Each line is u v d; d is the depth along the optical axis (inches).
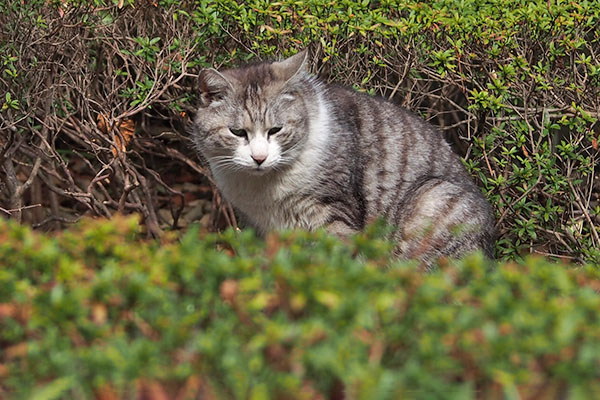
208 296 207.3
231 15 412.5
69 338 199.9
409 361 185.9
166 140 524.4
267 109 364.8
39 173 469.7
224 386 194.4
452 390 177.2
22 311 203.5
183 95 438.9
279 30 402.9
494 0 417.1
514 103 433.1
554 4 408.5
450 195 391.2
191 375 187.2
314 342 186.4
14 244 232.4
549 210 415.8
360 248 238.4
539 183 427.5
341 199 380.5
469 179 413.4
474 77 421.7
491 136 422.0
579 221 435.8
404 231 391.5
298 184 375.2
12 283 214.8
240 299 205.2
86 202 434.0
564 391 190.5
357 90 418.9
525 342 181.2
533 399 186.2
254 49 423.8
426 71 429.7
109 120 418.9
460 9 413.1
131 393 186.7
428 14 402.9
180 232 495.5
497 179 418.3
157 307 209.3
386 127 398.6
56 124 424.5
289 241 241.4
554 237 432.1
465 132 483.8
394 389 175.0
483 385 196.2
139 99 418.9
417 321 196.2
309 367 188.4
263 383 181.2
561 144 419.8
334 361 176.9
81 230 251.8
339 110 389.1
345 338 185.2
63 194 446.9
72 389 197.8
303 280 198.8
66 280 215.0
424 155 402.0
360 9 411.5
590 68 404.5
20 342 211.5
